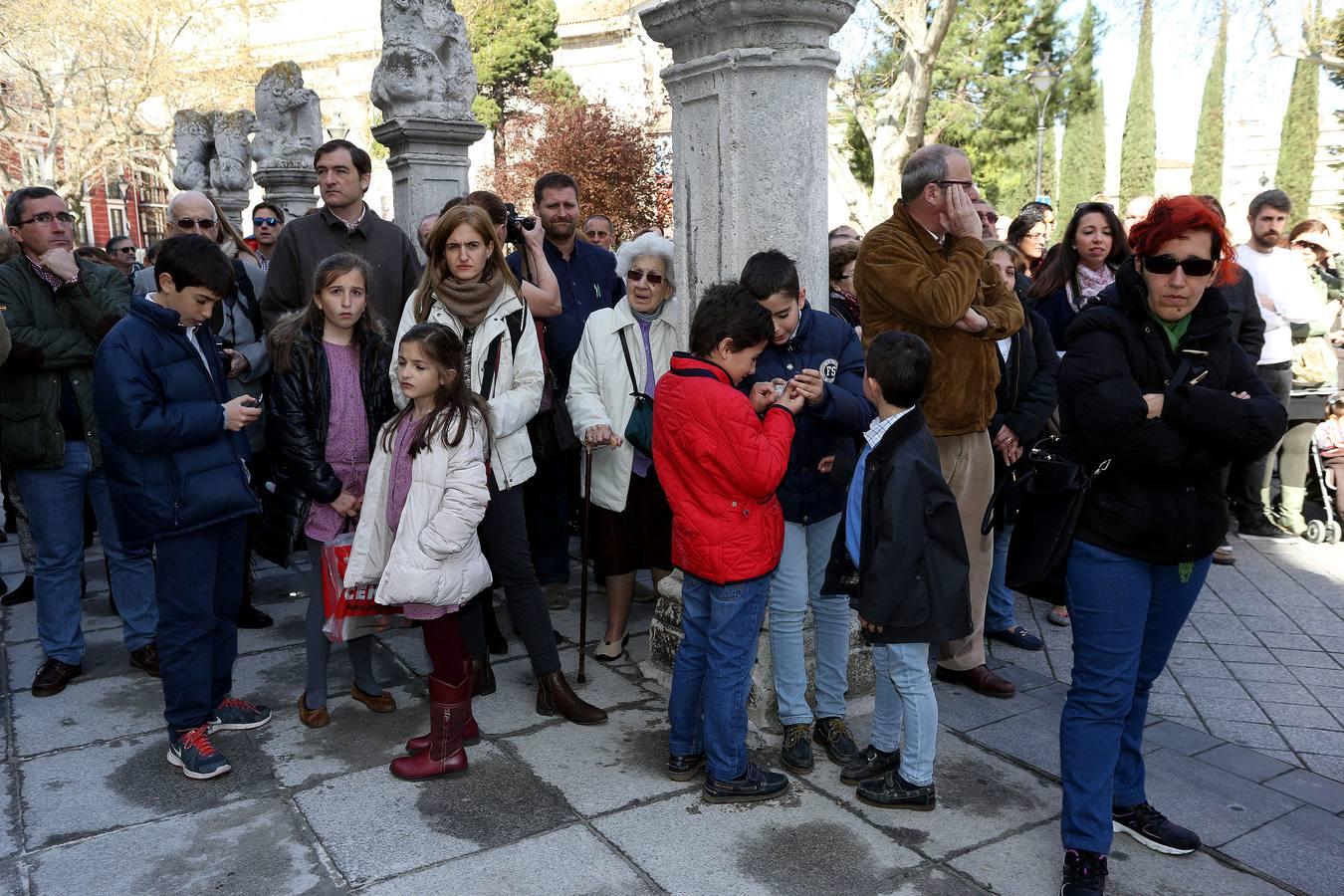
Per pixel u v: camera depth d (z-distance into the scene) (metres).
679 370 2.72
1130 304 2.31
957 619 2.61
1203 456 2.24
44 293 3.61
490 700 3.58
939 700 3.59
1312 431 5.73
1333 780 3.01
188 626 2.94
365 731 3.32
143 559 3.85
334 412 3.19
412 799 2.84
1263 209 5.44
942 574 2.59
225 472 2.96
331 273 3.11
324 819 2.73
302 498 3.19
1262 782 2.98
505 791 2.89
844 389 2.96
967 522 3.46
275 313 4.45
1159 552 2.31
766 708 3.30
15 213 3.57
